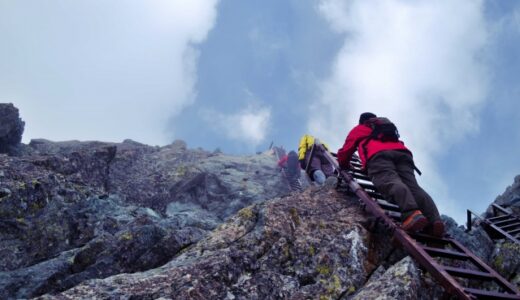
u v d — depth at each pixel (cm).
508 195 1205
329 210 658
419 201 589
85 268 638
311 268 534
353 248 553
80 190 909
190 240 646
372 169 612
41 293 587
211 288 457
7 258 700
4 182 795
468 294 436
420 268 516
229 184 1492
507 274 641
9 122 1288
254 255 546
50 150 1530
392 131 640
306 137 1075
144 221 813
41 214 789
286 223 602
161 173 1447
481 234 725
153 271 505
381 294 441
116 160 1405
